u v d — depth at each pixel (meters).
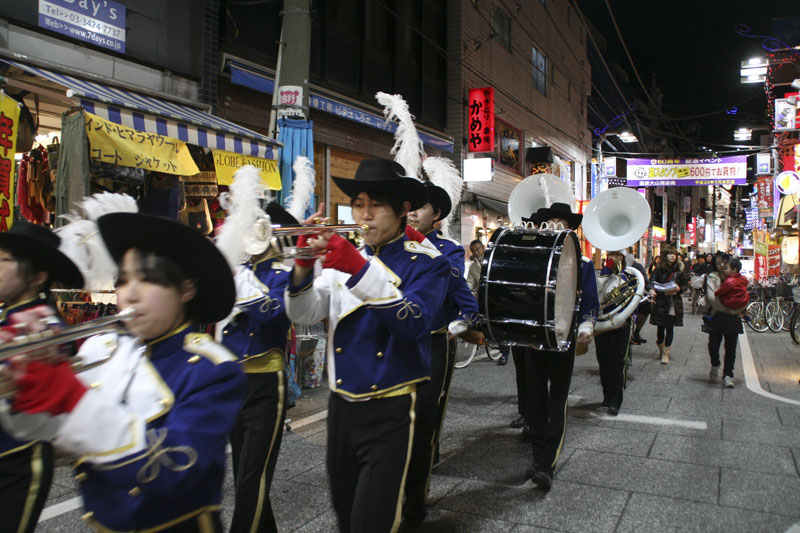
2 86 4.86
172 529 1.51
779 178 17.50
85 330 1.29
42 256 2.33
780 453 4.84
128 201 2.51
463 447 5.07
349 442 2.49
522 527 3.50
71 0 6.63
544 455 4.09
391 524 2.34
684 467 4.52
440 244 4.23
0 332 1.16
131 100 6.20
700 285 19.16
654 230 37.22
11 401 1.18
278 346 3.00
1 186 4.73
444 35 15.56
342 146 11.27
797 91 19.67
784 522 3.57
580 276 4.56
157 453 1.35
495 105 18.09
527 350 4.29
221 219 6.96
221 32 8.68
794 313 11.74
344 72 11.79
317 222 2.26
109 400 1.32
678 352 10.52
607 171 24.58
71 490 3.99
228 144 6.38
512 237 4.45
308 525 3.50
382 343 2.48
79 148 4.94
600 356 6.36
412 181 2.48
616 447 5.02
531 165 20.84
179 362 1.55
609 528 3.49
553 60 23.58
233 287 1.62
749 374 8.43
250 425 2.86
